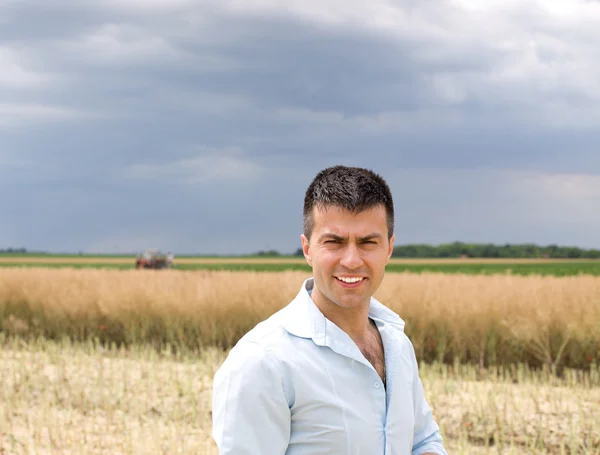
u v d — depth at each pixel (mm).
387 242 1867
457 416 6609
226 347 11680
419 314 10781
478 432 6219
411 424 1909
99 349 11062
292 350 1776
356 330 1924
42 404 7020
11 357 9727
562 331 9852
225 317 11844
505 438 6062
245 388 1731
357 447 1747
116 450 5621
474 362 10336
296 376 1748
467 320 10352
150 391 7555
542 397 7332
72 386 7699
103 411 6824
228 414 1740
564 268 49031
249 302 11820
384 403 1831
